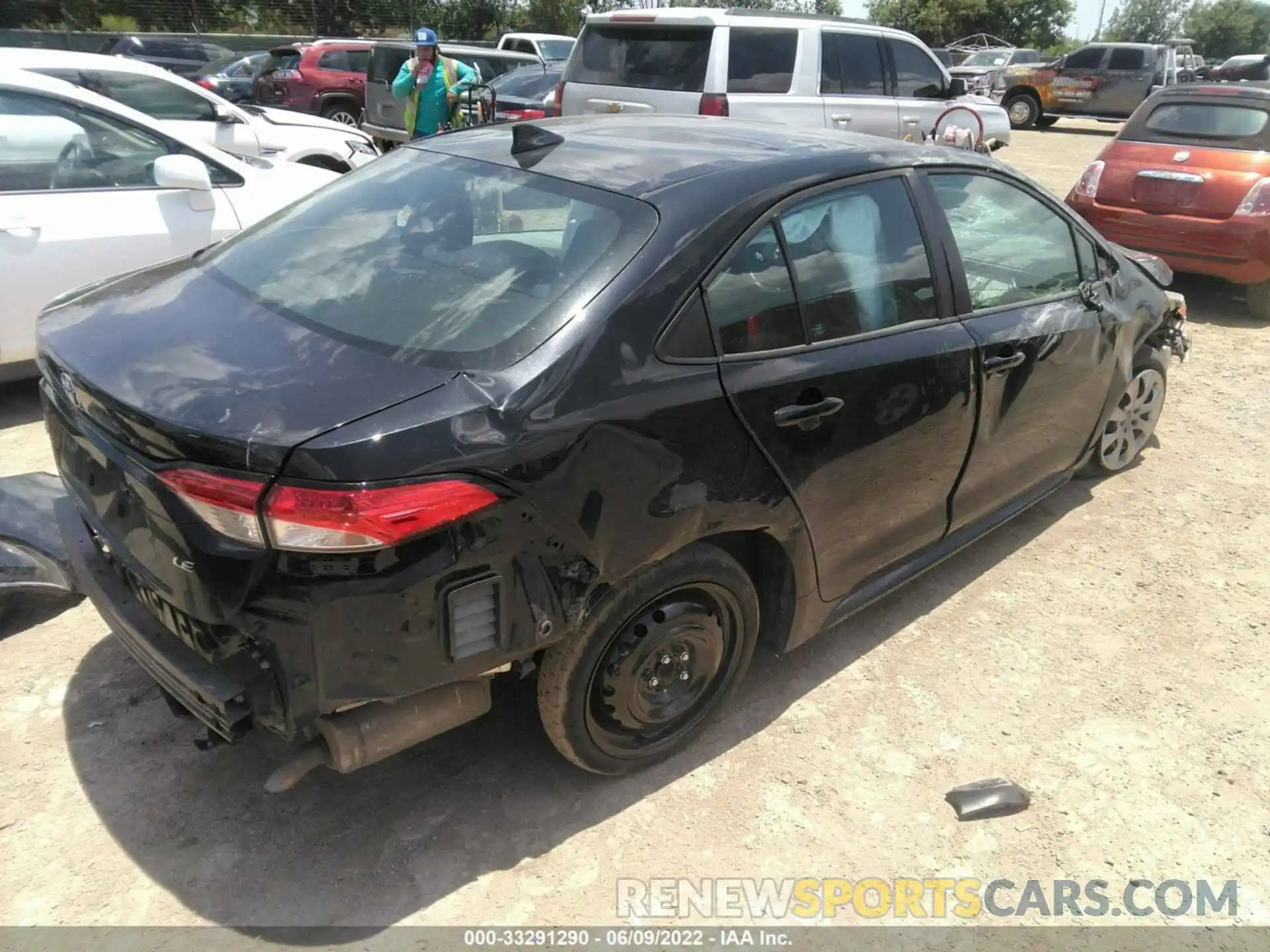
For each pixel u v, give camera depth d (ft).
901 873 7.95
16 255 14.64
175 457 6.30
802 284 8.52
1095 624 11.41
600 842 8.05
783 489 8.32
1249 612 11.78
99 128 15.79
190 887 7.43
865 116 27.81
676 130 10.00
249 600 6.25
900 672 10.40
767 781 8.80
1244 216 22.24
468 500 6.32
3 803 8.08
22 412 16.05
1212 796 8.88
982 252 10.55
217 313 7.82
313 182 18.84
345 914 7.28
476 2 104.94
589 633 7.45
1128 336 13.02
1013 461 11.46
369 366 6.80
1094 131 72.49
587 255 7.58
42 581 10.36
